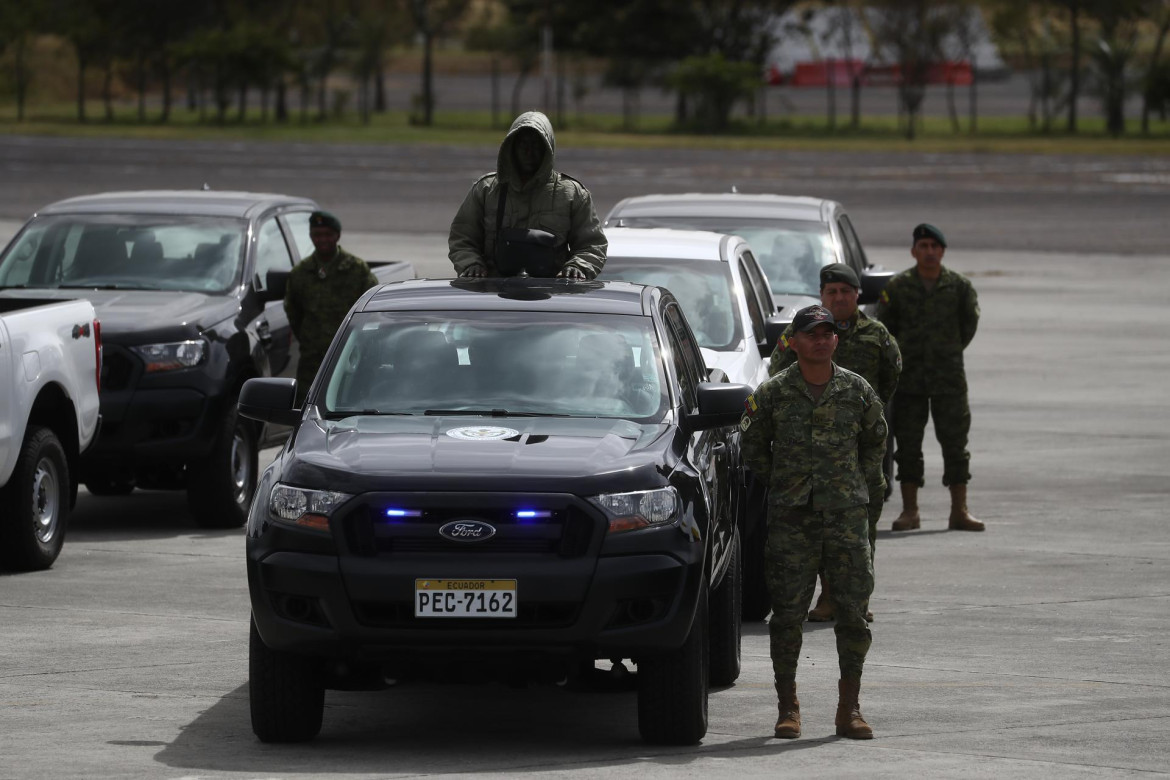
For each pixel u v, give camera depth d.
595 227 32.34
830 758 23.00
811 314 24.23
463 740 24.17
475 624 21.97
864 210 139.88
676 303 29.84
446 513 22.19
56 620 32.00
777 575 24.58
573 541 22.16
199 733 24.30
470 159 192.25
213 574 36.59
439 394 25.36
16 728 24.45
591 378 25.59
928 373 41.88
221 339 42.09
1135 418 59.03
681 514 22.95
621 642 22.25
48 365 36.12
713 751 23.48
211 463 41.56
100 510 45.28
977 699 26.73
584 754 23.25
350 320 26.84
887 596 35.00
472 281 28.41
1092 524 42.53
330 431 24.28
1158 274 105.56
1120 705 26.28
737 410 25.20
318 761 22.69
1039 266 109.06
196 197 47.94
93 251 45.12
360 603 22.09
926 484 49.41
